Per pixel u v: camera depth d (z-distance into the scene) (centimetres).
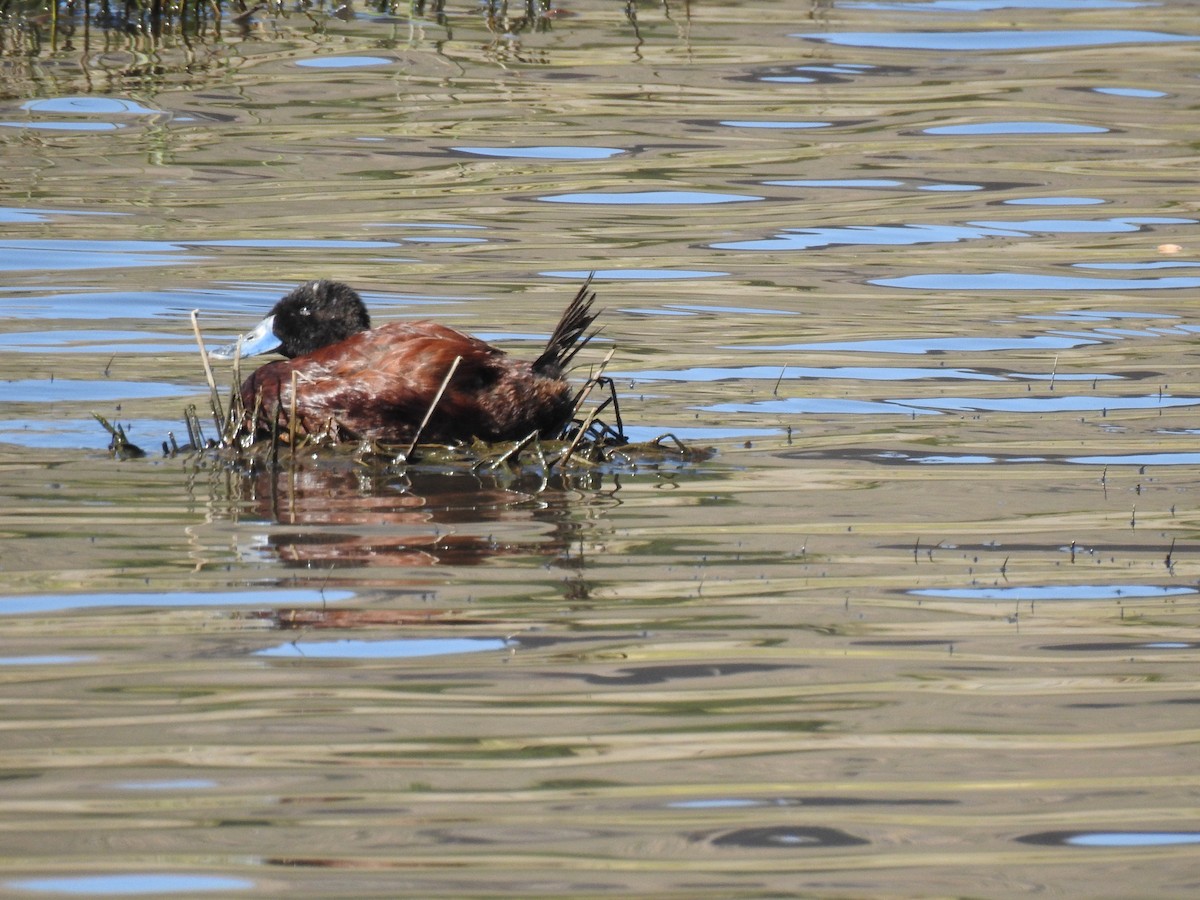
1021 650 996
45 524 1188
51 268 1964
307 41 3150
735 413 1531
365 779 822
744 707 910
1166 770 848
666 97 2852
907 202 2350
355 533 1184
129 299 1861
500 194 2353
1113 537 1201
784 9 3506
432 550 1152
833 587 1092
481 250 2092
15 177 2362
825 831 785
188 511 1229
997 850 767
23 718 879
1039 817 799
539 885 732
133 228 2145
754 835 777
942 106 2841
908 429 1484
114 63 2972
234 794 805
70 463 1345
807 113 2786
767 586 1091
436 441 1408
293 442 1345
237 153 2514
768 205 2336
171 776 820
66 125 2619
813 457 1401
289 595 1055
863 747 869
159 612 1023
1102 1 3625
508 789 816
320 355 1426
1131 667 971
